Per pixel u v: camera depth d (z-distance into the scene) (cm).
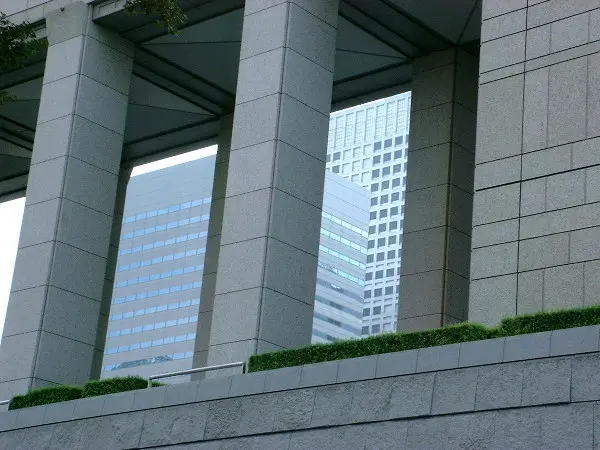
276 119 2756
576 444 1791
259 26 2891
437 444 1958
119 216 4262
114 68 3359
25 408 2708
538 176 2284
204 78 3684
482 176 2367
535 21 2392
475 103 3316
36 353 3056
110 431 2486
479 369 1956
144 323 16425
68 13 3331
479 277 2302
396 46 3319
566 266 2188
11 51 2881
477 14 3092
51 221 3161
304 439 2150
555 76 2327
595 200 2189
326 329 15938
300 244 2744
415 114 3322
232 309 2673
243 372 2470
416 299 3148
